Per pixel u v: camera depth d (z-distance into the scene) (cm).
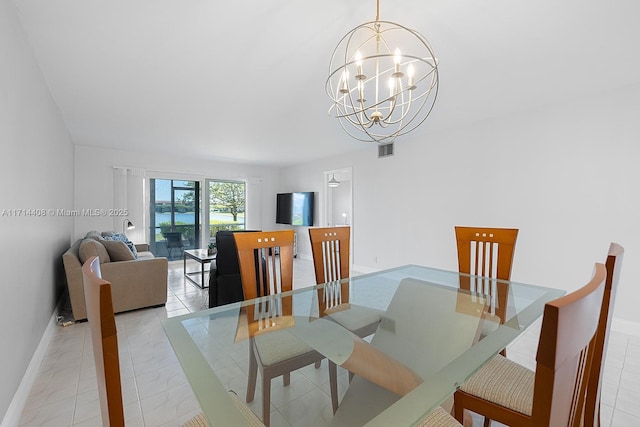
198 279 477
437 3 157
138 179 545
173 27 179
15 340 164
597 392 100
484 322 149
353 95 279
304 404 105
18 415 160
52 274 282
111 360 67
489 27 178
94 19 171
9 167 155
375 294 200
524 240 324
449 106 311
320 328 152
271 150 535
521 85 259
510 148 335
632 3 156
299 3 159
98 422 157
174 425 154
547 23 174
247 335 143
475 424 154
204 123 371
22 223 179
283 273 202
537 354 51
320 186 627
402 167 454
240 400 100
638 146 255
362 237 520
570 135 292
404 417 88
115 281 309
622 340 248
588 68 229
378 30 160
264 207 728
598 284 61
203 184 639
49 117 267
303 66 227
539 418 51
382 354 126
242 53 209
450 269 393
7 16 152
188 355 121
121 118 349
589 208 281
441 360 117
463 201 378
